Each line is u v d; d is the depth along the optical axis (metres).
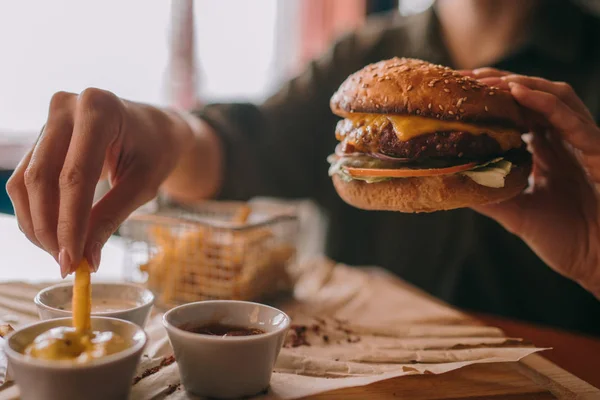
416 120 0.33
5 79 0.85
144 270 0.41
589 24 0.61
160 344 0.33
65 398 0.23
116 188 0.31
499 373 0.34
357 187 0.35
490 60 0.61
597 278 0.39
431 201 0.33
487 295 0.59
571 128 0.33
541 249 0.40
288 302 0.44
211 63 1.06
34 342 0.25
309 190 0.68
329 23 1.03
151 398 0.28
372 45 0.67
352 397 0.30
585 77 0.59
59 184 0.28
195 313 0.30
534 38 0.59
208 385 0.28
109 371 0.23
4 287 0.39
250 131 0.61
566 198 0.40
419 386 0.32
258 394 0.28
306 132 0.67
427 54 0.64
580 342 0.40
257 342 0.27
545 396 0.32
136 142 0.33
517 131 0.35
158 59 1.00
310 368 0.32
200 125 0.56
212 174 0.55
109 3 0.93
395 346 0.36
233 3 1.06
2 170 0.75
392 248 0.64
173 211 0.47
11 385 0.27
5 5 0.84
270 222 0.43
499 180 0.32
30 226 0.29
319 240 0.82
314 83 0.67
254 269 0.42
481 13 0.60
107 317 0.28
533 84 0.35
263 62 1.10
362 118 0.35
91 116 0.29
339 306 0.44
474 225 0.59
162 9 0.99
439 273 0.61
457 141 0.32
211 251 0.41
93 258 0.28
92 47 0.92
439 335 0.39
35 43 0.87
